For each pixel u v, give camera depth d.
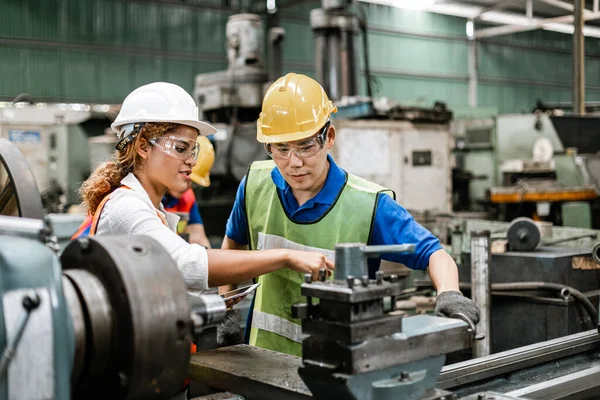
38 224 0.82
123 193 1.26
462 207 7.00
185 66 9.82
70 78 9.05
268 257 1.22
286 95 1.45
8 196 1.10
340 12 6.05
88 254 0.89
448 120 5.86
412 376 0.97
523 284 2.39
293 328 1.54
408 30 11.34
